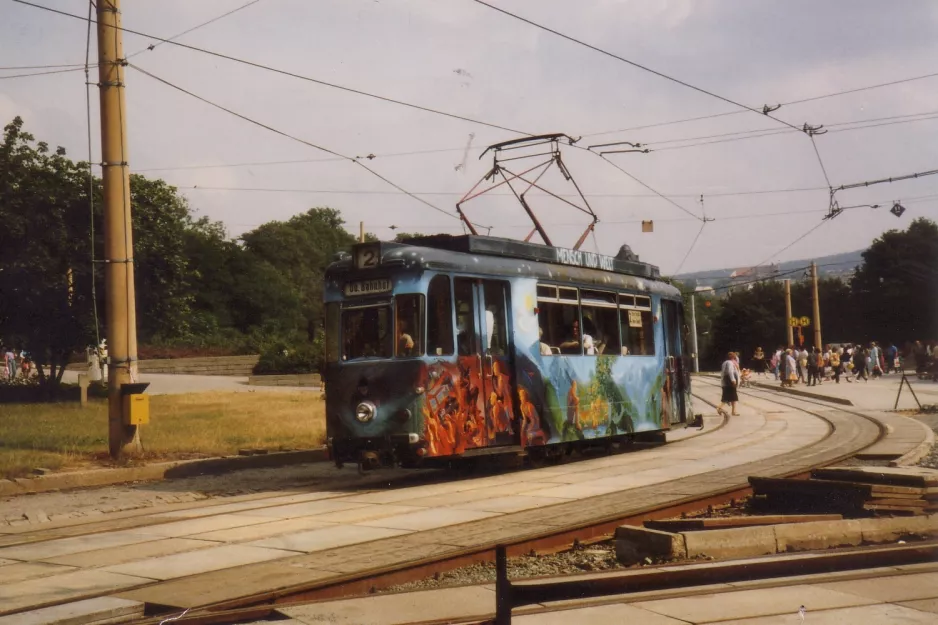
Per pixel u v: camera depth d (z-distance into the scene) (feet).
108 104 56.24
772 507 38.04
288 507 40.32
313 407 103.04
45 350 109.09
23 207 98.73
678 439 71.97
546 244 59.77
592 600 22.11
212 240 241.96
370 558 27.89
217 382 161.58
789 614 20.99
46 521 38.52
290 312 247.91
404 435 46.65
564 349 57.31
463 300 50.29
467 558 28.04
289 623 21.43
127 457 55.72
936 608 21.49
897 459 53.62
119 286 56.18
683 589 23.12
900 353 227.61
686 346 73.92
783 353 154.20
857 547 27.86
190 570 27.02
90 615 21.58
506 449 51.65
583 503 38.52
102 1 56.03
